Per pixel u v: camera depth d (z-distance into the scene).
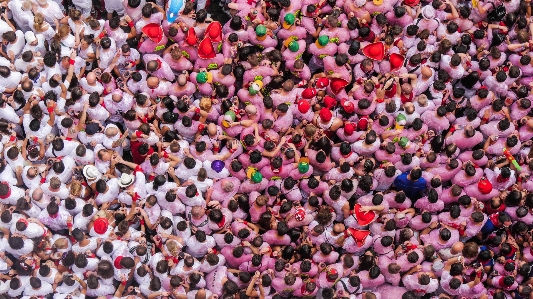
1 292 9.63
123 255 9.77
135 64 11.14
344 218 10.62
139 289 9.83
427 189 10.70
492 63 11.40
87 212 9.81
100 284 9.77
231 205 10.20
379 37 11.37
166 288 9.84
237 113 10.77
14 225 9.73
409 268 10.16
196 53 10.99
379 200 10.22
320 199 10.59
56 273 9.69
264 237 10.29
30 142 10.35
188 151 10.48
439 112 10.65
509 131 10.88
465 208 10.42
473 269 10.23
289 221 10.30
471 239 10.80
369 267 10.09
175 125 10.66
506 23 11.64
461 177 10.61
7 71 10.18
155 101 10.82
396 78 10.86
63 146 10.09
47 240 9.88
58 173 9.91
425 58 11.28
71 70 10.60
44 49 10.78
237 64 11.09
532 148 10.91
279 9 11.36
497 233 10.57
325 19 11.30
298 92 10.98
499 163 10.83
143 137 10.29
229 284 9.77
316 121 10.84
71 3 11.80
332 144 10.76
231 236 10.03
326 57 11.20
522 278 10.35
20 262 9.59
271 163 10.31
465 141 10.76
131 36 11.12
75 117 10.49
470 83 11.20
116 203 10.34
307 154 10.71
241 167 10.41
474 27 11.77
